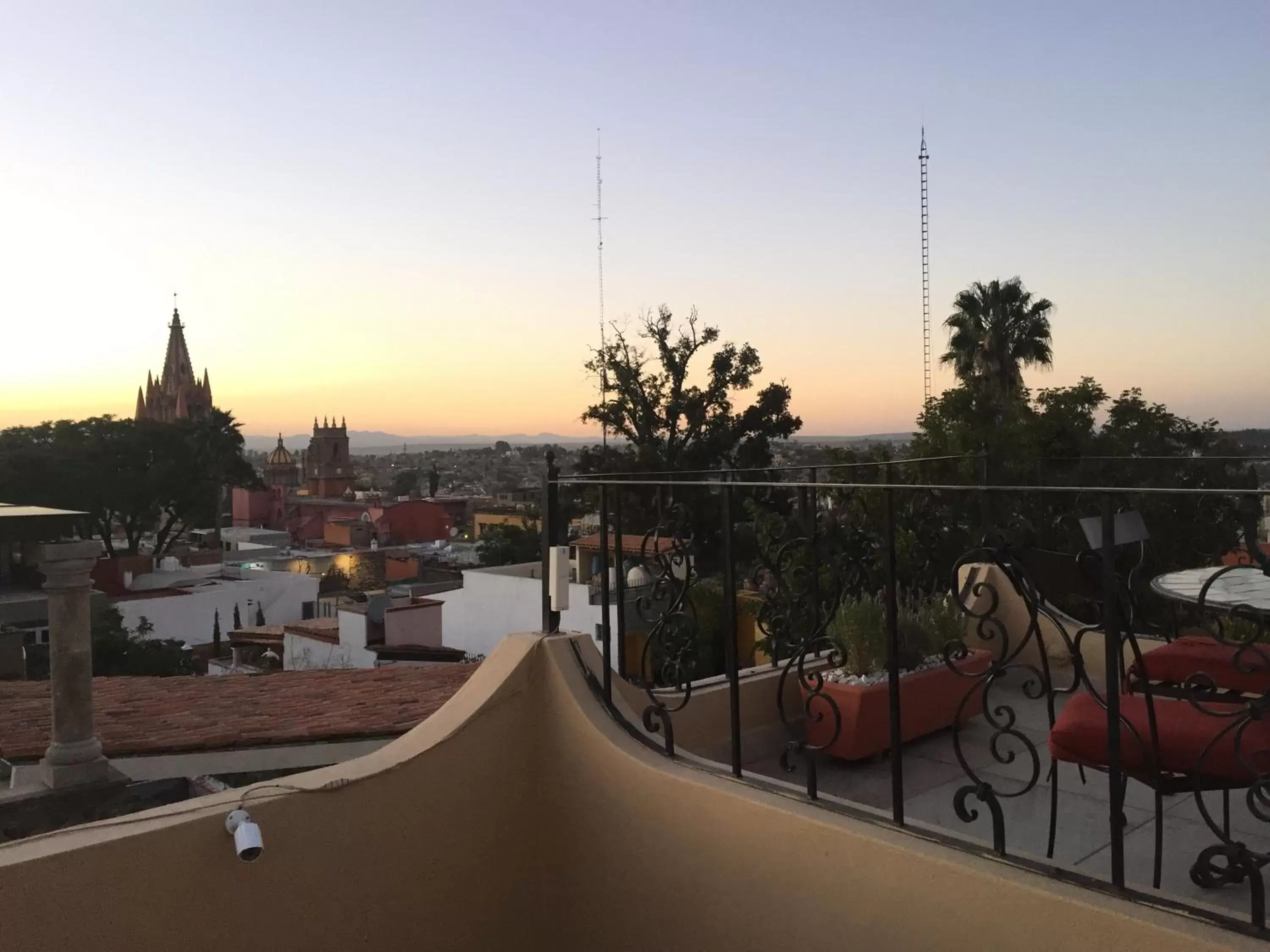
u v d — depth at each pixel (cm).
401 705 705
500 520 7019
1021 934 193
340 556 5938
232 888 228
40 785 576
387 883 260
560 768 293
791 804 241
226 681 864
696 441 3734
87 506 5325
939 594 444
